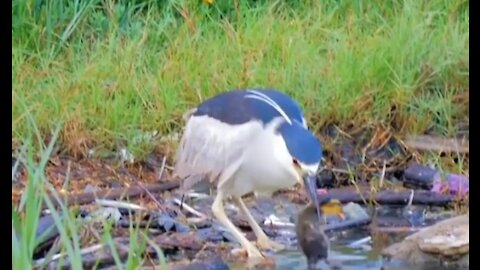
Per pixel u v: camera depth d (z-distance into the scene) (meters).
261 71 13.87
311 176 10.34
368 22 14.88
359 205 12.03
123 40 14.43
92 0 14.78
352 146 13.20
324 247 10.20
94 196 11.74
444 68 13.99
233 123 10.66
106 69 13.80
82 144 12.81
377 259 10.42
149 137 13.08
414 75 13.95
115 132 13.03
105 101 13.27
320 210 11.13
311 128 13.27
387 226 11.42
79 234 10.64
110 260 10.20
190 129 11.03
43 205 10.98
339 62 13.91
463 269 10.16
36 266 9.95
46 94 13.20
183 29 14.48
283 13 15.06
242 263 10.43
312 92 13.55
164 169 12.69
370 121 13.42
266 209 11.91
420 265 10.26
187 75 13.86
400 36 14.30
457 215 11.67
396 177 12.84
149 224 10.60
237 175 10.66
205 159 10.84
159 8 15.13
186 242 10.85
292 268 10.29
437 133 13.45
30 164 8.49
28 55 14.02
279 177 10.52
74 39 14.44
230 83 13.78
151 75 13.86
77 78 13.54
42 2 14.52
